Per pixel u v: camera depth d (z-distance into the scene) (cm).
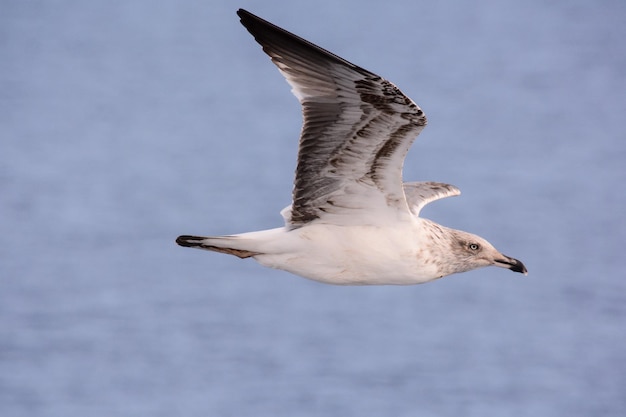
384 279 1180
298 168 1120
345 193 1138
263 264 1177
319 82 1073
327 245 1156
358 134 1089
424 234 1180
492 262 1225
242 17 1073
